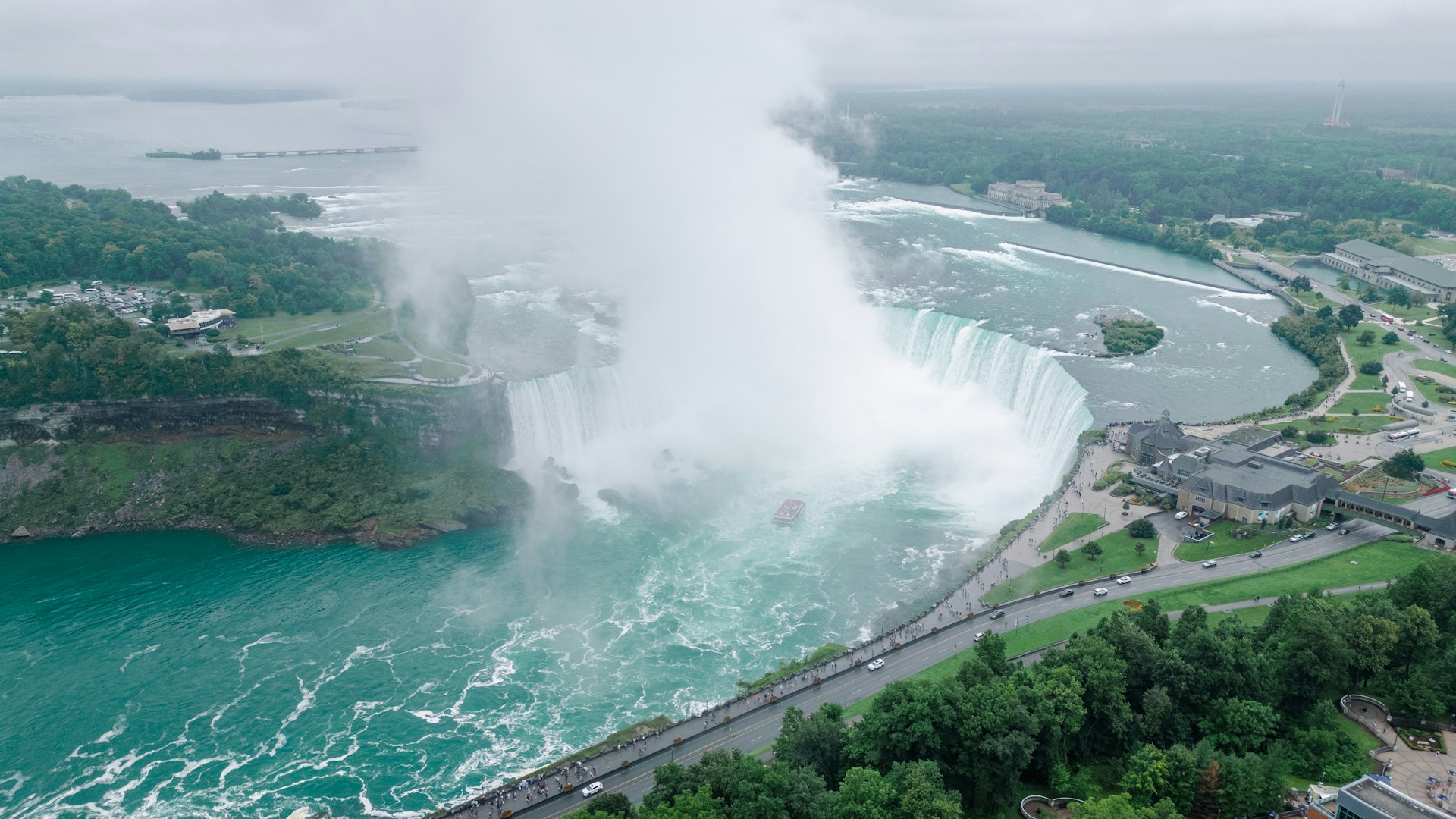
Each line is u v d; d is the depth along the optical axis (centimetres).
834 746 19500
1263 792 17375
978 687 19262
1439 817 15025
